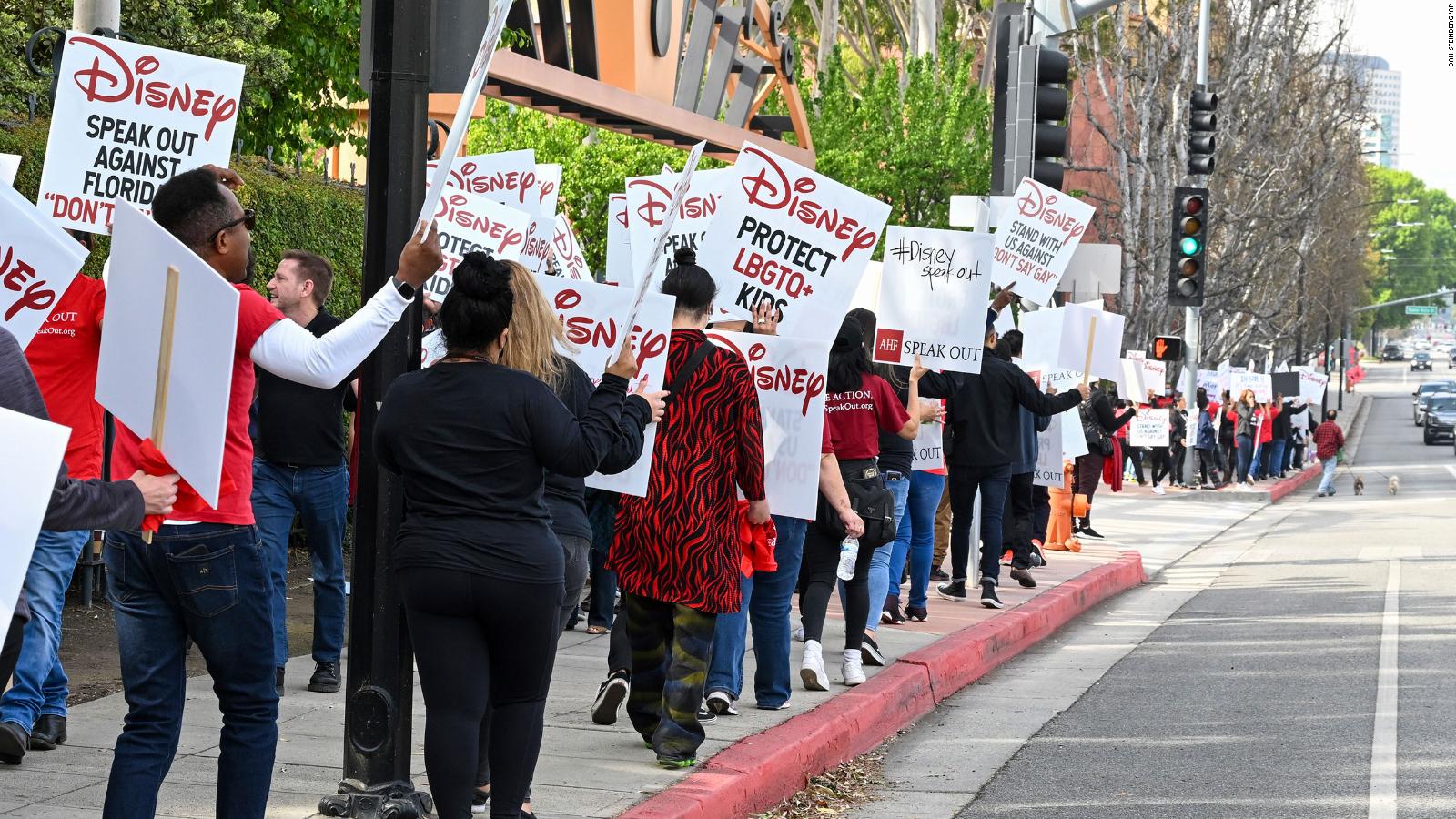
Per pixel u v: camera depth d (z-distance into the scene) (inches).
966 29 1736.0
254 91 515.8
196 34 465.4
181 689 179.0
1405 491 1366.9
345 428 461.4
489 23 186.2
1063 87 560.7
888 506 326.6
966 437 459.8
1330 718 335.0
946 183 1250.6
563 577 190.7
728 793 238.8
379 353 208.4
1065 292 601.0
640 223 362.9
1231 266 1546.5
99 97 259.1
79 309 212.2
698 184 361.1
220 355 148.3
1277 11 1478.8
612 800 228.5
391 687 210.1
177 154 264.7
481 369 187.9
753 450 247.9
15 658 143.8
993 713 346.9
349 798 208.8
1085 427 721.0
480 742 214.5
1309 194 1700.3
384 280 210.8
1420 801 263.3
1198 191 989.8
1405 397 4178.2
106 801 174.4
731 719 289.6
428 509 185.8
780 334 307.4
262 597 176.9
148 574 173.8
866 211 306.0
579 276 433.1
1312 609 529.0
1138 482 1337.4
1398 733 318.0
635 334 242.1
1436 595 564.4
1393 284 6914.4
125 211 161.0
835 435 325.1
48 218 187.6
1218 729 325.4
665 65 738.8
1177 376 1510.8
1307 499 1285.7
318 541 299.3
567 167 957.2
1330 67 1676.9
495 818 193.0
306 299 292.0
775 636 296.4
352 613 211.5
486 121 984.3
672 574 245.6
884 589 355.3
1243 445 1363.2
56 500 140.9
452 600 183.3
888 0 1633.9
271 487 290.8
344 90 601.9
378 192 211.2
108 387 164.7
